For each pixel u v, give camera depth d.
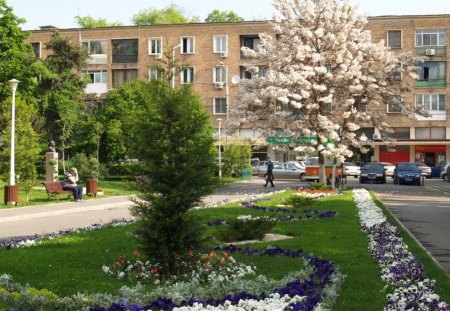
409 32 59.72
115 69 64.06
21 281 8.84
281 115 35.09
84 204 25.92
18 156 27.69
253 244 12.44
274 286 8.06
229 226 13.56
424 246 12.84
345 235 13.73
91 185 30.70
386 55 36.12
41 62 48.03
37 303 7.37
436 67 59.66
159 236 8.97
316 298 7.07
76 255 10.98
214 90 62.12
